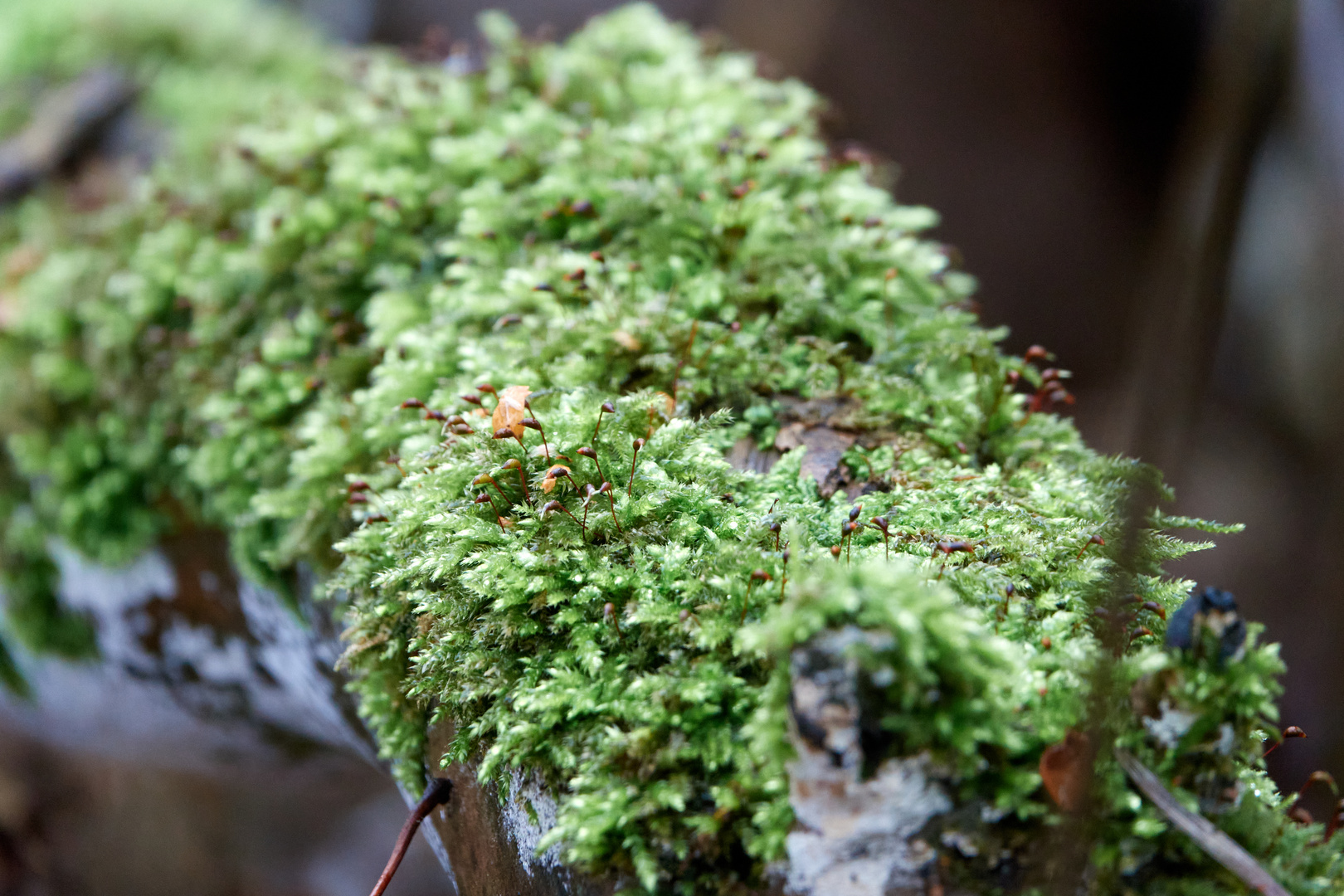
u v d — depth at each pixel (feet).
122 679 1.06
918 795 0.79
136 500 1.02
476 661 0.85
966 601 0.83
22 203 1.22
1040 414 0.92
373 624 0.88
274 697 1.01
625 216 0.96
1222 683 0.79
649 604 0.83
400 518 0.87
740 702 0.82
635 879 0.81
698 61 1.07
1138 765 0.79
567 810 0.82
